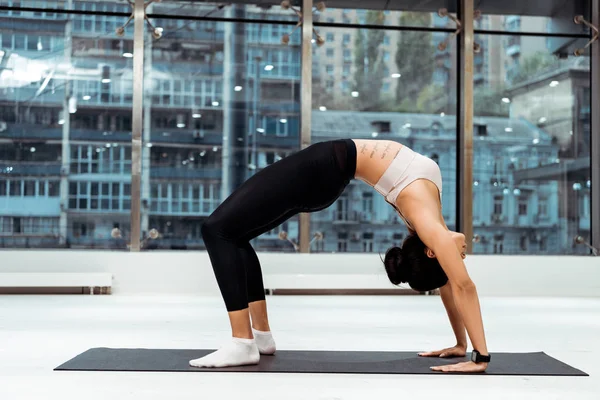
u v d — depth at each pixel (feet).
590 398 7.01
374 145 8.81
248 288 9.47
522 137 23.16
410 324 13.82
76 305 17.17
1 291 20.66
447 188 23.02
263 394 6.98
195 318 14.43
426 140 22.94
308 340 11.25
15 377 7.74
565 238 23.20
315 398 6.84
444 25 23.08
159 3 21.99
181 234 21.98
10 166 21.39
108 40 21.80
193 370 8.18
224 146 22.13
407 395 7.05
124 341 10.80
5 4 21.48
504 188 23.02
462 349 9.50
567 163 23.30
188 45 22.07
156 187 21.89
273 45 22.33
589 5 23.44
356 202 22.53
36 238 21.44
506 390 7.36
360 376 8.05
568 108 23.35
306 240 22.04
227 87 22.16
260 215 8.61
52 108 21.56
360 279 21.22
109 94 21.76
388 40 22.89
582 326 13.74
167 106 21.93
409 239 8.93
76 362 8.64
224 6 22.17
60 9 21.68
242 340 8.57
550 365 8.87
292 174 8.59
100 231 21.67
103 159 21.68
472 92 22.70
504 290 21.86
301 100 22.26
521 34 23.26
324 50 22.62
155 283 20.95
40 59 21.59
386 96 22.85
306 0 22.27
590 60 23.47
